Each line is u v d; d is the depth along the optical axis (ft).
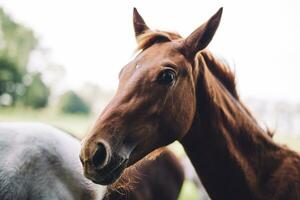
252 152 9.43
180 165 15.37
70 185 8.71
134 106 8.14
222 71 9.79
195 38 8.73
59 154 8.64
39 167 8.27
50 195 8.30
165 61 8.39
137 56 8.77
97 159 7.71
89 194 9.04
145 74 8.29
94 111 153.28
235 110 9.48
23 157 8.09
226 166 9.22
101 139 7.79
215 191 9.39
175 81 8.48
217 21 8.60
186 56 8.72
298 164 9.73
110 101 8.34
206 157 9.27
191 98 8.78
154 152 9.48
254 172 9.39
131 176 10.73
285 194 9.36
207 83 9.12
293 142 30.37
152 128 8.33
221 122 9.20
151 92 8.25
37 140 8.46
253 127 9.56
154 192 13.12
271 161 9.56
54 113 140.77
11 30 140.26
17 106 134.41
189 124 8.82
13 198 7.78
